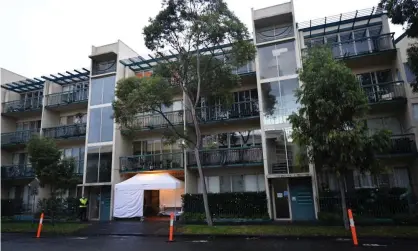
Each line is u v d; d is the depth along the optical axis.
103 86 22.91
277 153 17.22
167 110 22.50
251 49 15.48
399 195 15.34
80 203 20.66
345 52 18.41
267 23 19.47
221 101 18.66
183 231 14.17
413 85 13.28
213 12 15.09
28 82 26.36
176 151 22.11
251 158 18.41
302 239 11.98
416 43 13.77
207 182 20.50
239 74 19.61
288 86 17.88
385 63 18.62
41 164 18.38
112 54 23.02
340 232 12.13
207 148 20.61
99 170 21.44
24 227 18.05
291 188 17.03
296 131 12.80
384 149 13.04
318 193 16.47
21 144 25.69
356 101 11.98
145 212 21.58
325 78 12.02
